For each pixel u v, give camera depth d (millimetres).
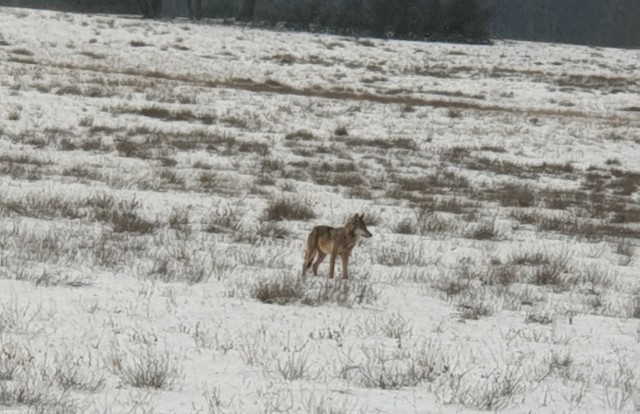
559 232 78188
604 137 148000
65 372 30141
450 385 32156
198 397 28859
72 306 39531
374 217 74375
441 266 58469
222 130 122312
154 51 186000
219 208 73500
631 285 57094
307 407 28422
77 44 182250
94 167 89000
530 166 121688
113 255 51531
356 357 35250
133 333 36000
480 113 157500
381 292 48594
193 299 43188
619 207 96188
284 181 91812
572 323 44656
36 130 107688
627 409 31047
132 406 27344
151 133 113562
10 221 60125
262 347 35469
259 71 182125
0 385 28266
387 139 130000
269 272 51469
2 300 39500
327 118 139250
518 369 35188
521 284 54969
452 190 98125
